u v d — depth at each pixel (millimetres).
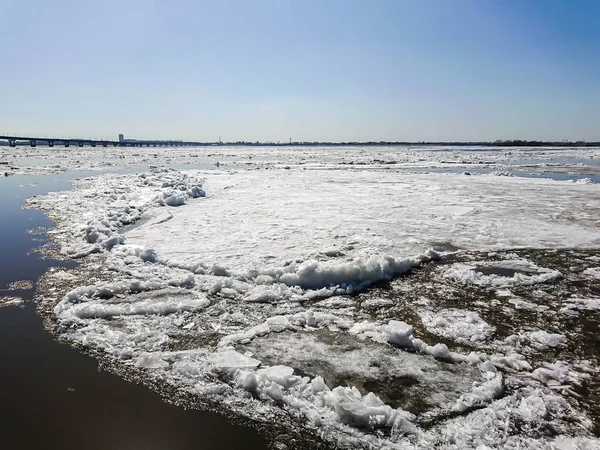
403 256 7344
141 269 6598
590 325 4637
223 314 4922
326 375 3623
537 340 4277
